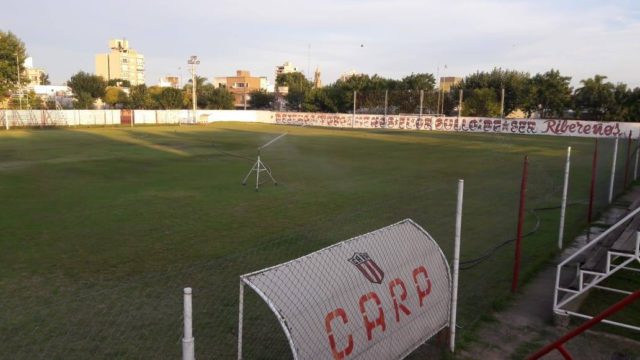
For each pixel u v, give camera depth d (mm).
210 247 9312
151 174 19000
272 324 5992
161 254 8828
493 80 61500
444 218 11836
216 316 6176
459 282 7742
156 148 29250
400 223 5281
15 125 46562
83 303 6559
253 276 3760
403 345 4727
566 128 45281
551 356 5535
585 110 56812
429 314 5184
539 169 21859
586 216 12445
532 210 13016
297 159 24719
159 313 6254
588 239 10328
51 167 20578
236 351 5348
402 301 4758
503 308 6816
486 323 6344
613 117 54469
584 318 6504
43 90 106625
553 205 13742
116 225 10961
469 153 28781
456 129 50719
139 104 68750
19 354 5211
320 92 67750
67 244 9414
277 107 83812
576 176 19828
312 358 3768
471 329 6129
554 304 6309
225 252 9000
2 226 10781
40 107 60469
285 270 3934
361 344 4191
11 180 17172
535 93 58250
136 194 14805
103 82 86312
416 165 22922
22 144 30766
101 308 6402
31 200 13750
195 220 11516
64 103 82000
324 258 4227
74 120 51188
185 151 27797
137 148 29078
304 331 3754
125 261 8398
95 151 27094
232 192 15336
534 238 10352
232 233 10375
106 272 7824
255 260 8500
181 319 6090
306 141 35938
